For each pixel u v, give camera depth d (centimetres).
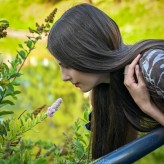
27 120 154
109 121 159
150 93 136
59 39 141
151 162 284
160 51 134
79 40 140
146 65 133
